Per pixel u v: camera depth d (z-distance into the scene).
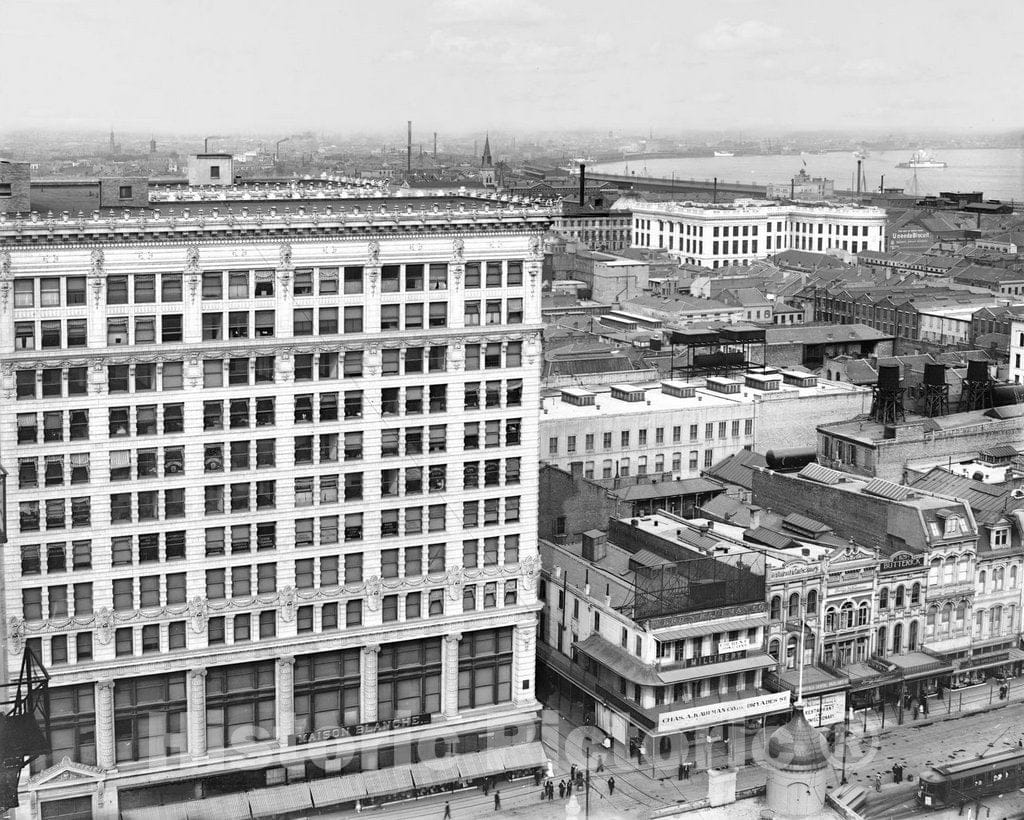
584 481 173.25
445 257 133.88
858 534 170.12
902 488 173.88
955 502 165.75
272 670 134.00
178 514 128.62
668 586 144.88
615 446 197.50
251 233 126.25
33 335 121.75
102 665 126.69
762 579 147.50
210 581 130.75
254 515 131.00
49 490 123.81
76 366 123.19
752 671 146.88
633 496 188.50
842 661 155.62
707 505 186.62
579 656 151.38
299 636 133.62
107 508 126.06
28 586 124.44
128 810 128.50
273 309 128.88
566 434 193.75
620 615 144.75
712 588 145.25
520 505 141.00
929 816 133.88
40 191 136.00
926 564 159.12
